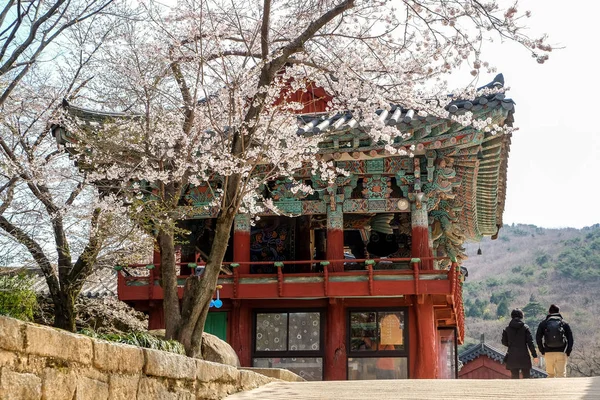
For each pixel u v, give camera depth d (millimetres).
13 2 14555
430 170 25531
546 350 19047
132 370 8938
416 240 25609
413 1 16328
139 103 22641
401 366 24859
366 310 25516
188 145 20359
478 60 17141
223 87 20234
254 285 25438
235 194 16000
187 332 15336
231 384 12328
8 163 20344
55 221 21875
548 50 15422
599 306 121938
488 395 11125
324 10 19344
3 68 15250
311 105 28016
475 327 119938
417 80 18922
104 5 18781
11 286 20125
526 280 141875
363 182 26406
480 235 33344
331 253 25828
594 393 10789
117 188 22312
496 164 25609
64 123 22422
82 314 27953
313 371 25312
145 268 28000
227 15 19844
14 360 6766
